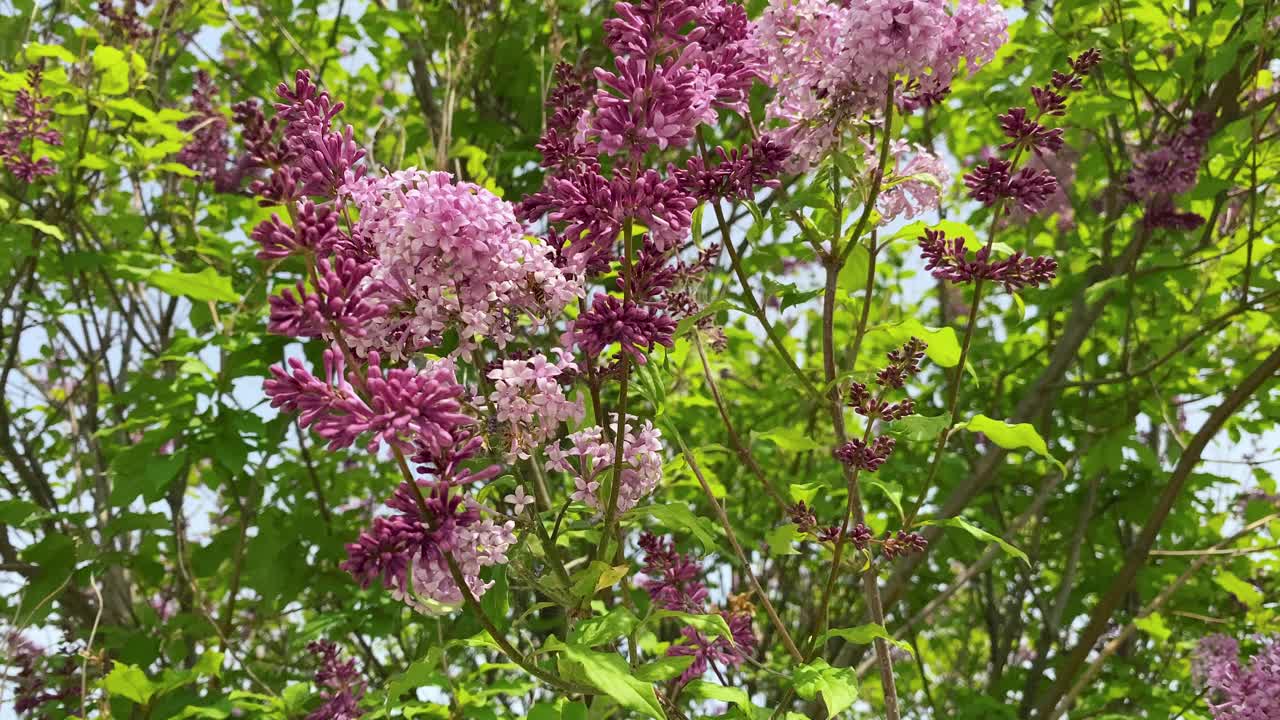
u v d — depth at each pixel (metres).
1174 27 5.05
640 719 2.58
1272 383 5.25
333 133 1.98
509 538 1.82
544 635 3.83
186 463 4.54
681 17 1.90
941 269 2.51
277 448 4.29
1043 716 4.39
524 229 2.16
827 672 2.18
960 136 6.02
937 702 6.40
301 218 1.60
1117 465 5.08
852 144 2.61
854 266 2.83
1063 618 5.81
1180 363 5.34
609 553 2.11
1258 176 5.06
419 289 1.87
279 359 4.18
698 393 5.36
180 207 5.38
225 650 4.50
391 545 1.71
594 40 5.77
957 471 5.50
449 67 4.48
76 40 5.58
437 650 2.07
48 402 6.56
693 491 4.89
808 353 6.22
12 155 4.61
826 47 2.45
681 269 2.59
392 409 1.62
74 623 5.21
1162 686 5.73
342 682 3.60
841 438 2.66
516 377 2.01
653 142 1.93
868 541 2.46
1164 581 5.42
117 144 5.45
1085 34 4.91
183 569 4.65
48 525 5.32
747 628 2.75
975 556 5.62
